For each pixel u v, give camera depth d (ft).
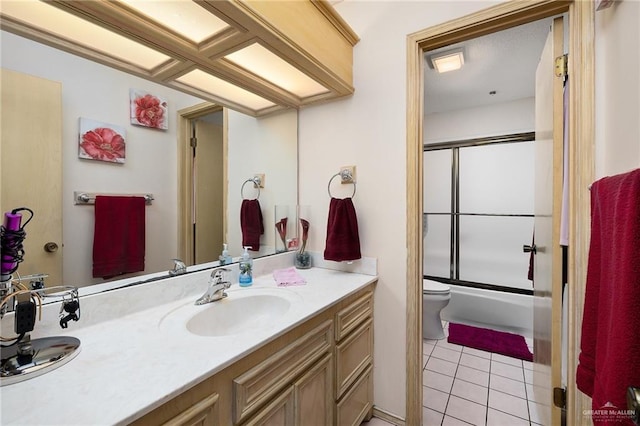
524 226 9.48
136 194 3.80
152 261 3.93
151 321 3.22
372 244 5.35
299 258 5.91
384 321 5.24
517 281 9.59
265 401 2.89
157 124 4.07
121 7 2.97
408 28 4.99
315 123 6.01
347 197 5.60
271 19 3.56
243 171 5.29
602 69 3.59
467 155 10.32
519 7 4.11
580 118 3.74
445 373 6.63
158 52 3.69
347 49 5.29
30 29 2.86
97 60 3.42
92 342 2.73
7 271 2.47
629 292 2.06
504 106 9.50
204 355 2.51
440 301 8.15
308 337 3.48
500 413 5.33
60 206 3.09
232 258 5.06
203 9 3.15
